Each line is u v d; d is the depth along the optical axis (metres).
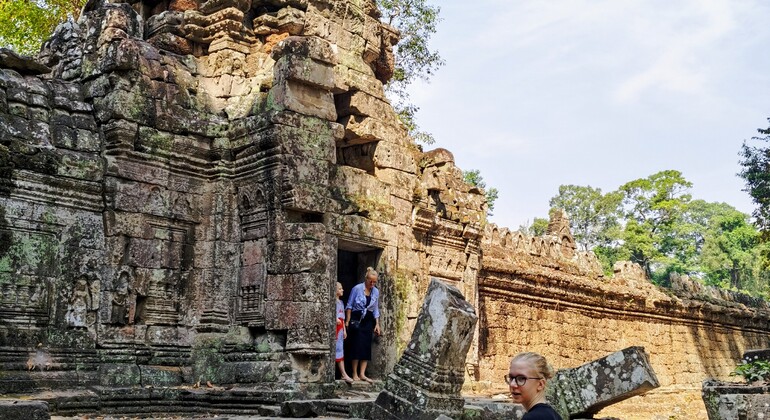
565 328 25.42
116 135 13.56
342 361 14.60
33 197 12.71
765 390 10.87
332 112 15.05
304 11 16.16
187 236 14.34
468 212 19.41
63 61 14.89
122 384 12.84
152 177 13.94
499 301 22.62
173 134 14.29
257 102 14.83
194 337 14.08
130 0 16.75
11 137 12.61
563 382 10.29
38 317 12.49
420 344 10.03
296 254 13.63
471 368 19.47
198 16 15.61
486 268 21.64
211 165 14.73
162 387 12.91
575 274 25.95
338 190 15.42
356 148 17.23
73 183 13.12
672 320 31.66
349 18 16.98
